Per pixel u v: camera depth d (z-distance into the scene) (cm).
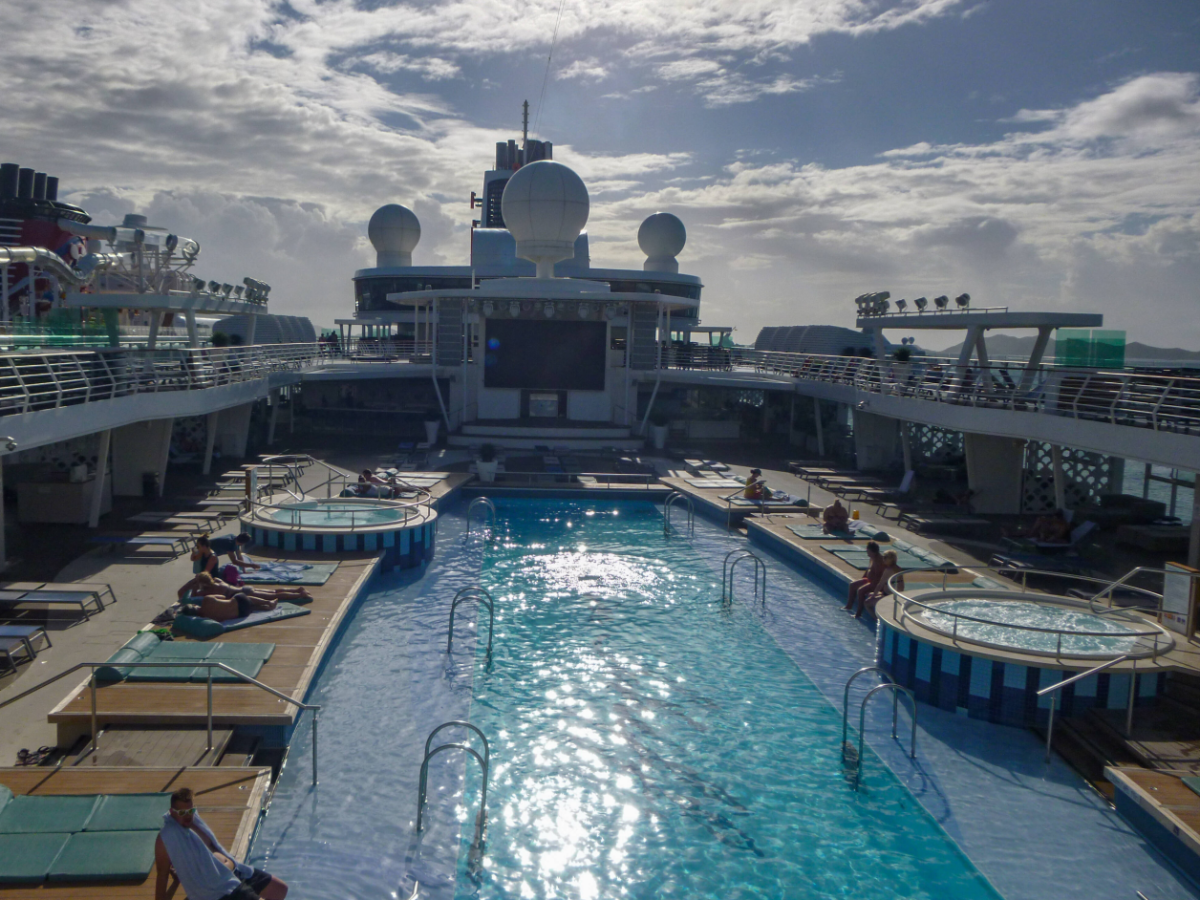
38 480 2097
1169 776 991
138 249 2456
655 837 943
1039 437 2027
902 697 1319
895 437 3247
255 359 3181
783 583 1903
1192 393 1822
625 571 1986
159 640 1275
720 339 6000
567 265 5306
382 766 1070
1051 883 873
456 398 3981
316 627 1388
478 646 1488
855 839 945
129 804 845
